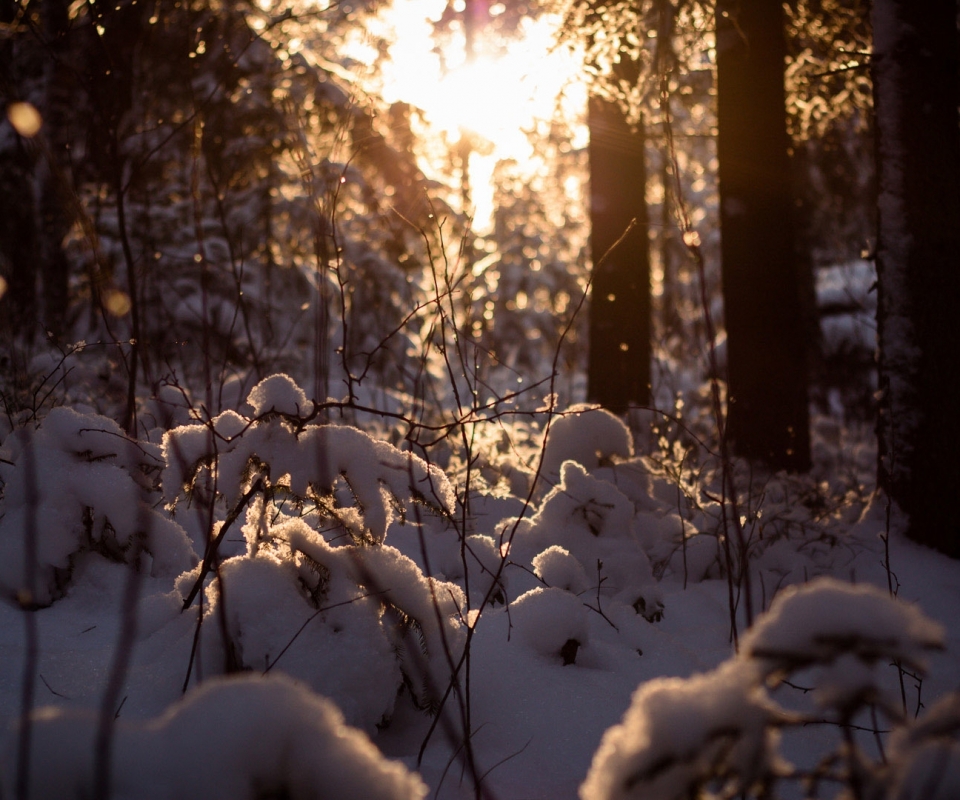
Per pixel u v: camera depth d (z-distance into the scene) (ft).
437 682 7.50
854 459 30.22
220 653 7.18
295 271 32.76
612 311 27.40
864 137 33.30
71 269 30.01
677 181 8.46
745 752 3.47
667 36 15.29
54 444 10.13
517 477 16.43
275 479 7.52
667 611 12.12
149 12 20.11
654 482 16.60
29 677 4.17
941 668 10.56
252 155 29.76
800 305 22.76
